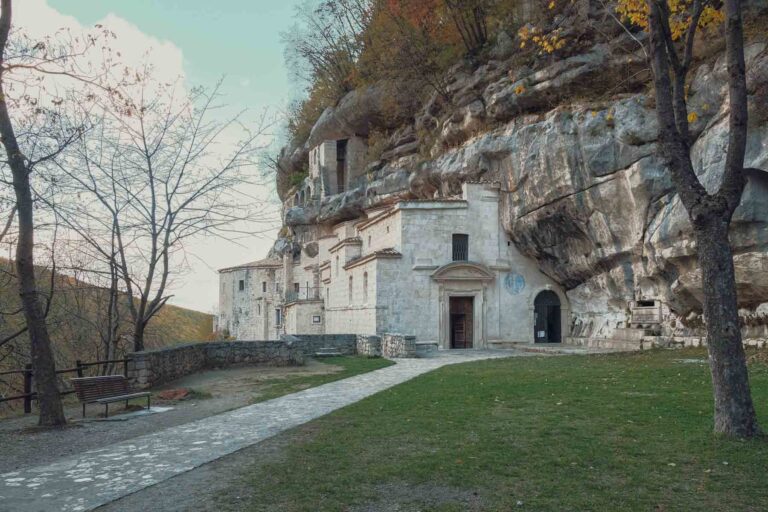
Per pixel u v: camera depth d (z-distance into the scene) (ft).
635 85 82.79
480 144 103.65
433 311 104.12
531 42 97.91
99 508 21.40
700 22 34.45
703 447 26.86
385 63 132.77
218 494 22.57
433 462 25.96
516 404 39.88
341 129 170.71
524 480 23.40
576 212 89.10
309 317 150.00
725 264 28.12
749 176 63.05
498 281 106.52
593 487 22.40
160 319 103.96
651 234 77.25
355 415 38.32
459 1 113.50
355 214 161.38
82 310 81.15
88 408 46.57
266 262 213.05
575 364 66.28
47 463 28.37
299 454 28.27
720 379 28.48
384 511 20.47
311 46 186.39
